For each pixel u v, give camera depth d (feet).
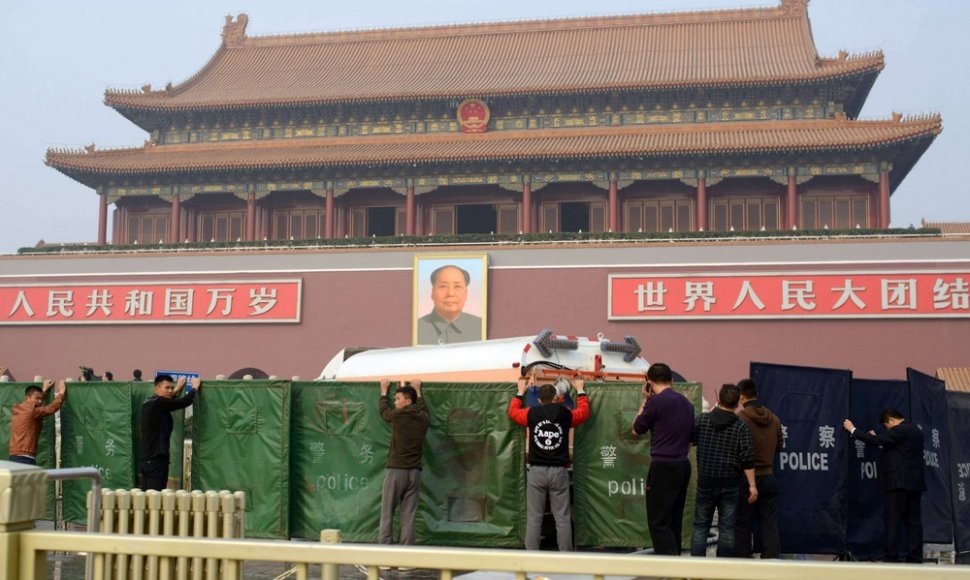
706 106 203.51
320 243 190.19
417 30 239.91
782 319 167.12
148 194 215.10
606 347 80.28
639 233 179.73
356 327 182.50
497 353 78.79
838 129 194.08
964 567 20.76
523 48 231.09
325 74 229.04
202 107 214.28
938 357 161.99
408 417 61.67
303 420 67.87
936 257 163.43
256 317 185.98
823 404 63.16
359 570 61.57
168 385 66.64
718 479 56.29
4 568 26.11
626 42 227.61
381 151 203.82
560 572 22.90
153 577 27.37
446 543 64.39
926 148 194.49
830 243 167.02
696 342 169.78
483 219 215.92
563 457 60.08
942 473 70.18
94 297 192.44
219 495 39.22
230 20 248.32
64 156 207.92
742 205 203.00
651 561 22.47
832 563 21.54
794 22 223.92
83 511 72.18
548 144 199.52
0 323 195.31
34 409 69.77
